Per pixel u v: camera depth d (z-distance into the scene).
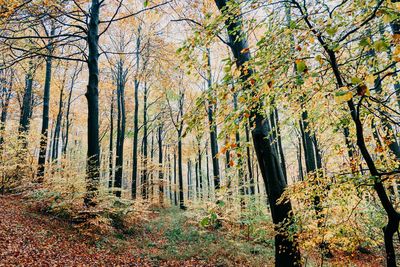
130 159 32.53
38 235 7.64
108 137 33.69
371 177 2.86
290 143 24.97
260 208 10.27
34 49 9.99
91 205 9.27
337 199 4.07
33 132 15.48
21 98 23.38
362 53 2.61
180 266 7.81
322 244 4.75
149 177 25.34
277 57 2.54
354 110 2.91
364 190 3.61
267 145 5.61
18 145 13.00
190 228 11.66
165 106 25.86
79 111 30.98
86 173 9.66
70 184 9.34
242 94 2.51
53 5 8.84
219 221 10.86
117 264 7.16
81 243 8.01
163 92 21.70
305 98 3.17
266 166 5.60
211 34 2.92
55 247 7.23
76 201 9.22
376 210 4.44
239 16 3.12
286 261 5.11
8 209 9.09
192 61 3.07
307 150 11.46
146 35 17.52
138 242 9.54
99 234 8.97
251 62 2.63
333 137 5.64
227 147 2.51
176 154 32.00
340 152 4.75
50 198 9.41
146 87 22.86
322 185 4.16
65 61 19.39
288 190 4.59
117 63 20.17
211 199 10.25
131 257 7.91
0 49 9.16
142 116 28.86
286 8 2.85
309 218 4.40
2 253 6.04
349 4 2.50
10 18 8.06
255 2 2.71
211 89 2.61
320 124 4.86
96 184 9.67
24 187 11.10
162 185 22.53
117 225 10.46
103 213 9.70
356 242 4.09
